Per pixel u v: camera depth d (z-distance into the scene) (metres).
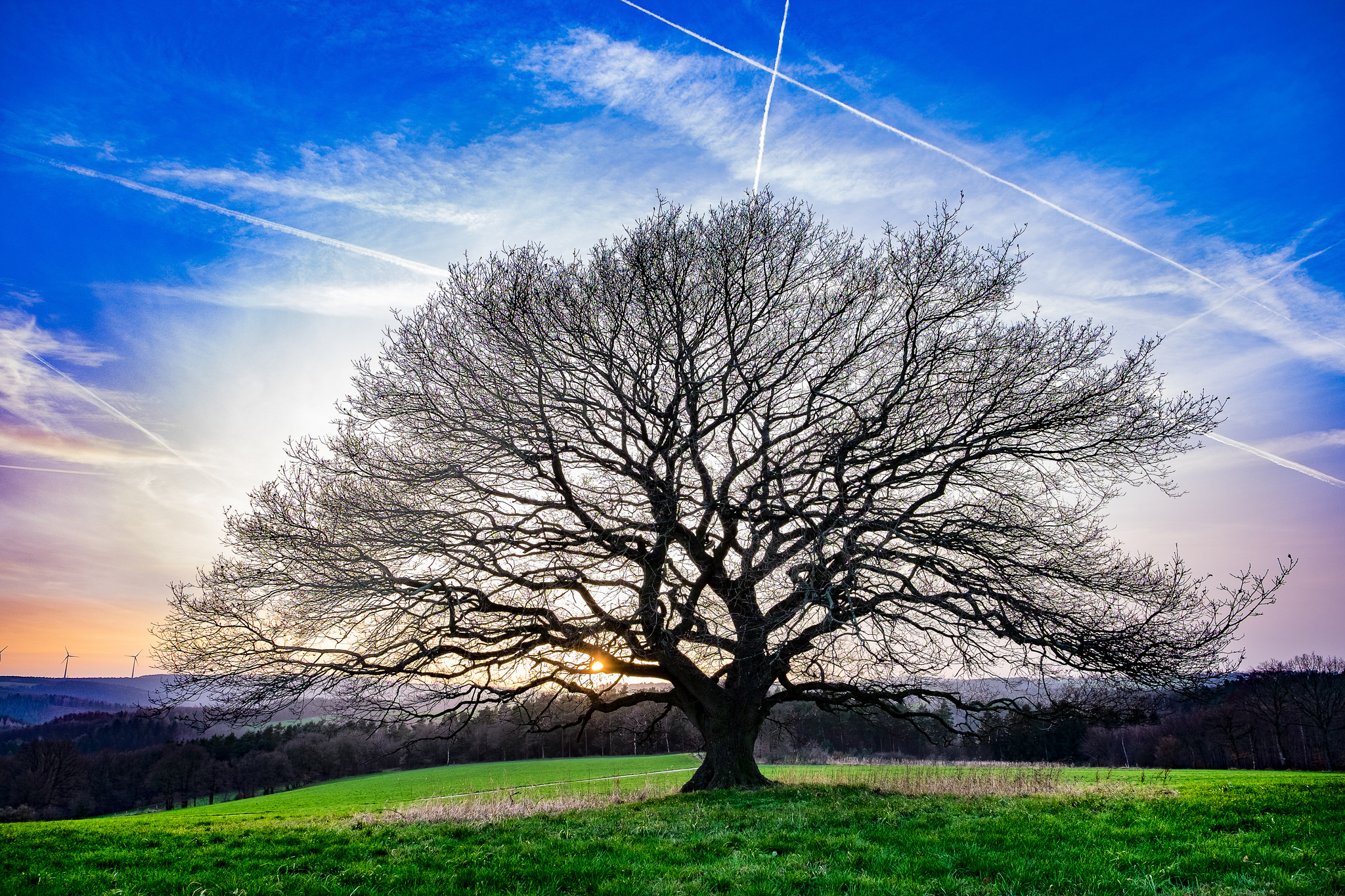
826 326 17.47
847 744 38.59
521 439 16.52
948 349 17.00
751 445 18.16
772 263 17.16
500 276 16.92
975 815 11.80
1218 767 54.47
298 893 7.89
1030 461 17.44
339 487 16.17
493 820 13.46
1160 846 8.82
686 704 18.70
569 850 9.82
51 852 11.41
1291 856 8.10
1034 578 16.53
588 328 16.81
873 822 11.32
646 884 7.86
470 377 16.48
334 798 32.38
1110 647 15.52
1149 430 16.34
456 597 16.19
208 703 15.25
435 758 51.03
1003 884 7.38
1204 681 15.74
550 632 17.19
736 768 17.69
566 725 19.05
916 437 16.86
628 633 16.33
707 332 17.17
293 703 15.52
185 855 10.83
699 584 17.12
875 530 16.06
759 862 8.73
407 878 8.43
